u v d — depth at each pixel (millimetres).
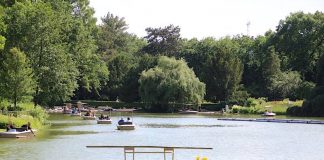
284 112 128125
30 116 77312
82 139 63938
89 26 119188
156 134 73438
